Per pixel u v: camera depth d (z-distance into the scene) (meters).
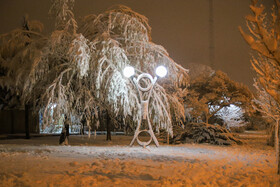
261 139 22.91
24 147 14.30
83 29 17.41
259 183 7.04
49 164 9.00
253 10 6.14
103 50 14.64
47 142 18.38
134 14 16.64
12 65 18.62
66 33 15.71
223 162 10.43
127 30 16.23
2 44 18.81
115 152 12.45
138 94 15.97
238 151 14.28
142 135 26.92
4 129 24.70
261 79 7.34
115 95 14.89
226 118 22.73
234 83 21.22
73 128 16.28
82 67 13.98
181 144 17.61
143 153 12.26
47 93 14.58
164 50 16.38
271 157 12.30
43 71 15.23
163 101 16.67
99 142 18.84
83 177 7.12
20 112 25.75
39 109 16.28
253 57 7.58
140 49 16.03
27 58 17.67
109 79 15.00
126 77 15.00
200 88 21.62
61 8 15.95
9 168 8.21
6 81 22.78
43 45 16.92
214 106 22.00
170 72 16.48
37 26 21.95
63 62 16.66
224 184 6.95
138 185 6.58
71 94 15.45
